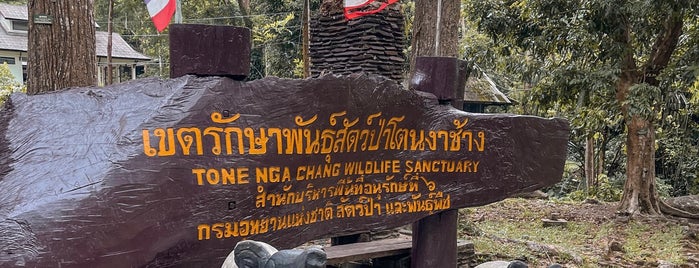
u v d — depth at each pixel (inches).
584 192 546.9
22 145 109.9
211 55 125.3
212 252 124.4
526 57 465.1
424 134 160.4
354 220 149.6
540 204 462.6
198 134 122.2
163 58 1003.9
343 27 214.4
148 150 115.8
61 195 105.9
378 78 149.8
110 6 648.4
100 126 114.0
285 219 136.2
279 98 133.1
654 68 402.6
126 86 119.4
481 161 169.3
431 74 166.6
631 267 277.4
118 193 111.0
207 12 806.5
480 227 352.5
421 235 175.2
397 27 218.4
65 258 104.3
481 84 644.7
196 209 121.7
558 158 184.4
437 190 163.0
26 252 100.8
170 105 120.1
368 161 150.7
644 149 409.1
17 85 550.0
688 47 400.2
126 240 111.7
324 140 140.9
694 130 501.0
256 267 85.7
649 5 354.9
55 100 115.3
